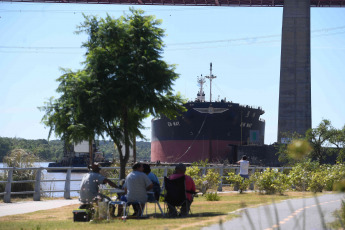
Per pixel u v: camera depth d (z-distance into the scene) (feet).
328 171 174.70
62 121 109.29
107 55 110.73
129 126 120.88
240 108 588.09
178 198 79.71
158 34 114.73
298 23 576.61
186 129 593.42
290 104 565.53
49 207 106.32
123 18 115.34
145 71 108.68
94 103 105.50
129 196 78.48
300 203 94.68
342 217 62.90
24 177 142.41
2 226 66.03
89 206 79.66
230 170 211.61
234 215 72.08
